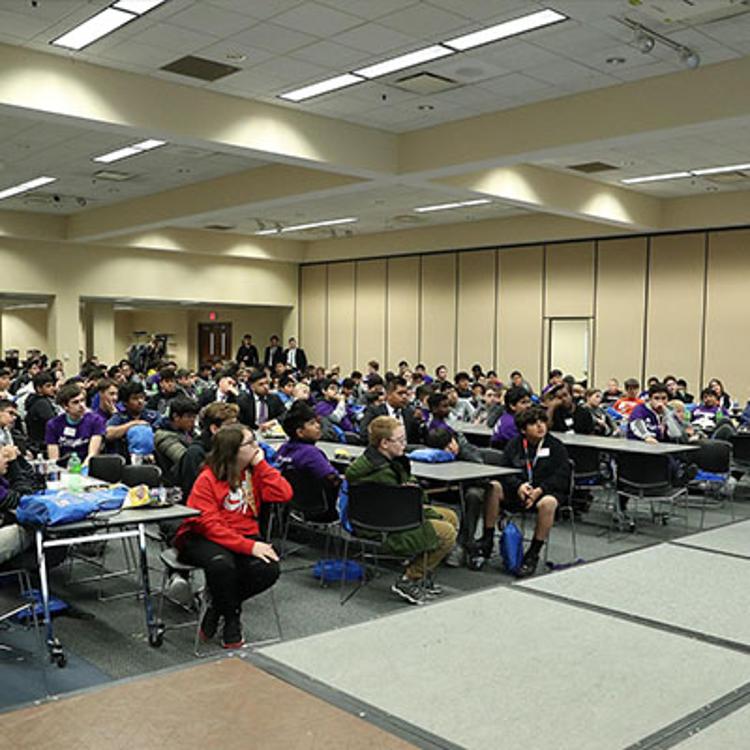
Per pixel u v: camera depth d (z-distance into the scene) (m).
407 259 17.80
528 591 2.50
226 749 1.44
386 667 1.88
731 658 1.97
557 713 1.66
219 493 4.04
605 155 10.36
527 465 5.85
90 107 7.39
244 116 8.38
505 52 7.00
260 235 18.31
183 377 9.58
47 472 4.99
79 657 4.00
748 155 10.28
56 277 16.20
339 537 6.69
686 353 13.66
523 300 15.82
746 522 3.62
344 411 9.23
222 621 4.47
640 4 5.81
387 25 6.41
